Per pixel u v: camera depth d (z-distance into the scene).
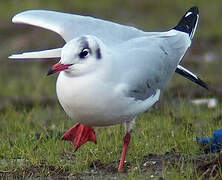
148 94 11.70
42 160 12.41
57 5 28.14
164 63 12.06
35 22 12.38
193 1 27.98
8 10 27.55
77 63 10.78
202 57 22.84
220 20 26.28
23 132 14.43
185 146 12.55
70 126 14.92
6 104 17.92
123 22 26.45
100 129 14.17
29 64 23.02
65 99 11.04
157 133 13.74
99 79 10.83
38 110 16.86
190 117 14.95
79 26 12.08
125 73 11.15
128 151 12.57
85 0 28.58
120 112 11.26
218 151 12.03
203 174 10.75
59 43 24.50
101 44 10.93
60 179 11.33
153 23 26.23
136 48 11.61
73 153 12.84
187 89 17.75
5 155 12.86
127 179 11.06
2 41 24.97
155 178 10.93
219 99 17.25
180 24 13.27
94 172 11.70
